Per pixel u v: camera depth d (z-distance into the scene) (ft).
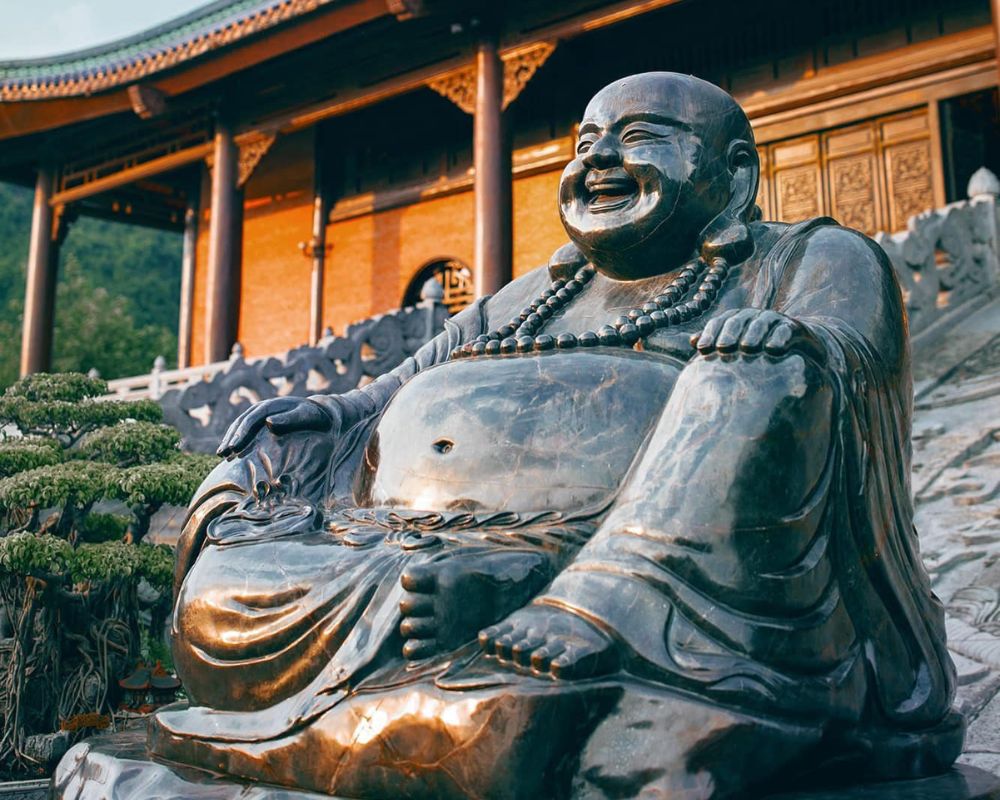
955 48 58.29
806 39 63.72
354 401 12.14
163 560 18.95
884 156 60.75
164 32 70.74
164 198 92.89
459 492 9.71
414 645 8.36
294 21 62.59
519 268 73.26
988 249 42.45
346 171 84.17
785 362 8.70
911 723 9.57
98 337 117.39
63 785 10.30
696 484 8.46
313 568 9.20
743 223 11.60
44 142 84.64
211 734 9.16
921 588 10.31
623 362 10.17
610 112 11.67
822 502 8.69
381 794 8.18
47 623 18.84
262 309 86.33
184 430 38.73
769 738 7.93
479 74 61.00
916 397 32.48
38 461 20.75
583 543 9.03
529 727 7.66
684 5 67.36
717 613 8.20
